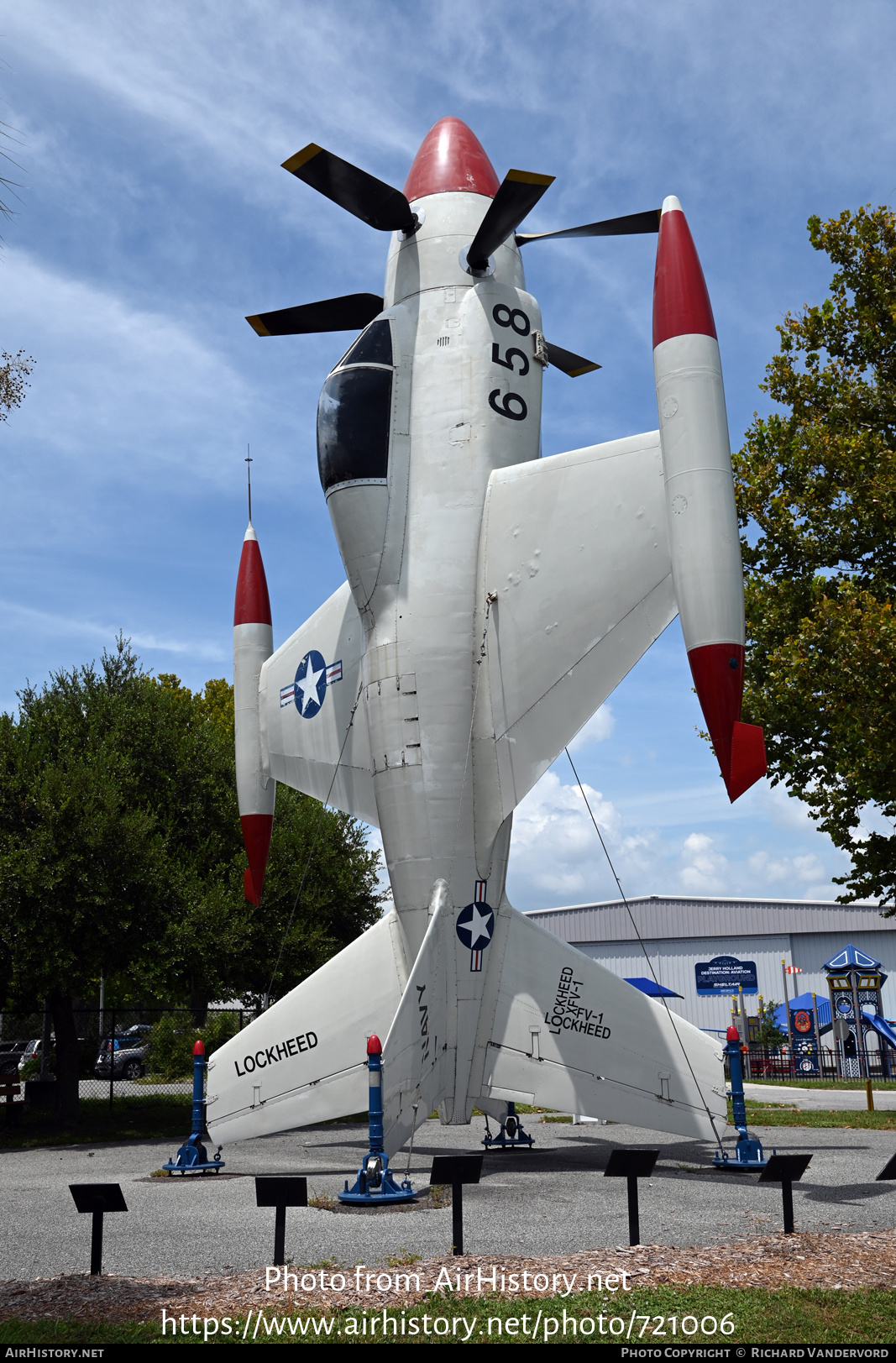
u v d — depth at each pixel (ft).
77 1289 21.42
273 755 48.52
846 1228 26.53
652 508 37.45
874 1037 119.14
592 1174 38.22
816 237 67.51
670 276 33.12
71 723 67.67
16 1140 56.75
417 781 39.75
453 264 43.98
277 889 72.13
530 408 43.45
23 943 54.60
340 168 40.68
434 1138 53.57
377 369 42.39
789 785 67.82
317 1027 39.68
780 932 143.54
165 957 60.59
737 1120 38.70
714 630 30.68
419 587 40.68
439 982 38.47
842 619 56.13
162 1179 39.27
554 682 38.24
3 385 39.50
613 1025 39.60
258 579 51.55
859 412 65.00
